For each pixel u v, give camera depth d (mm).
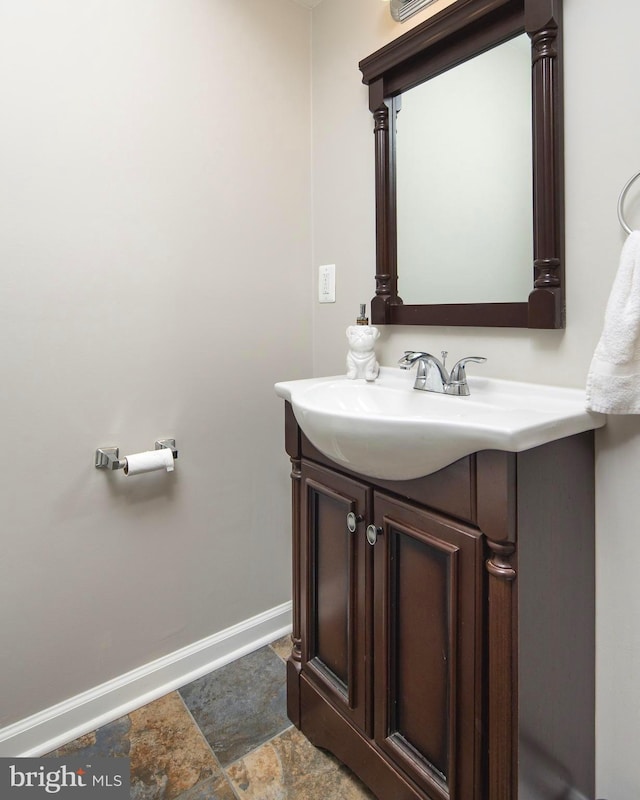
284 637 1800
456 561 873
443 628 922
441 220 1303
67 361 1291
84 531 1352
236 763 1258
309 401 1162
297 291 1752
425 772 972
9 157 1168
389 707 1046
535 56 1029
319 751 1296
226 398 1607
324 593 1255
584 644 994
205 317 1536
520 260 1130
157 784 1202
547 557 877
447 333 1314
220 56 1498
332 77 1627
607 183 966
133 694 1459
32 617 1280
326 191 1688
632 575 969
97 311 1329
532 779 870
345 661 1188
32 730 1283
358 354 1421
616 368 876
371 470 984
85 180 1280
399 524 989
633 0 911
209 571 1617
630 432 951
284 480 1784
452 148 1261
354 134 1558
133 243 1375
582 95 992
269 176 1642
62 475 1304
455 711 895
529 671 850
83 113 1264
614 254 965
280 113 1652
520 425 779
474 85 1197
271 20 1606
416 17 1344
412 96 1355
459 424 792
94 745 1315
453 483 875
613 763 1027
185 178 1455
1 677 1241
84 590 1361
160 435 1473
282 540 1798
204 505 1586
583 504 967
